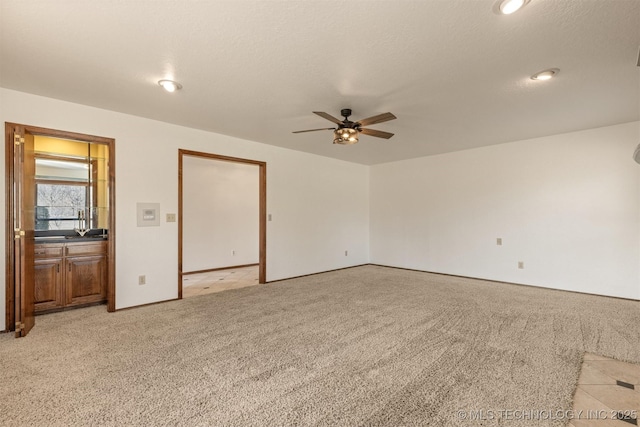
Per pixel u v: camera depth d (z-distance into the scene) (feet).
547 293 14.17
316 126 13.42
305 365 7.52
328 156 20.07
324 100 10.38
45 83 9.18
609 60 7.69
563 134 14.60
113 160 11.63
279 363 7.61
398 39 6.86
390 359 7.80
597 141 13.74
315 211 19.45
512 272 16.22
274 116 12.10
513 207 16.17
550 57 7.58
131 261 12.08
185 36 6.77
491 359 7.76
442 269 19.07
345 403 6.02
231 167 22.57
